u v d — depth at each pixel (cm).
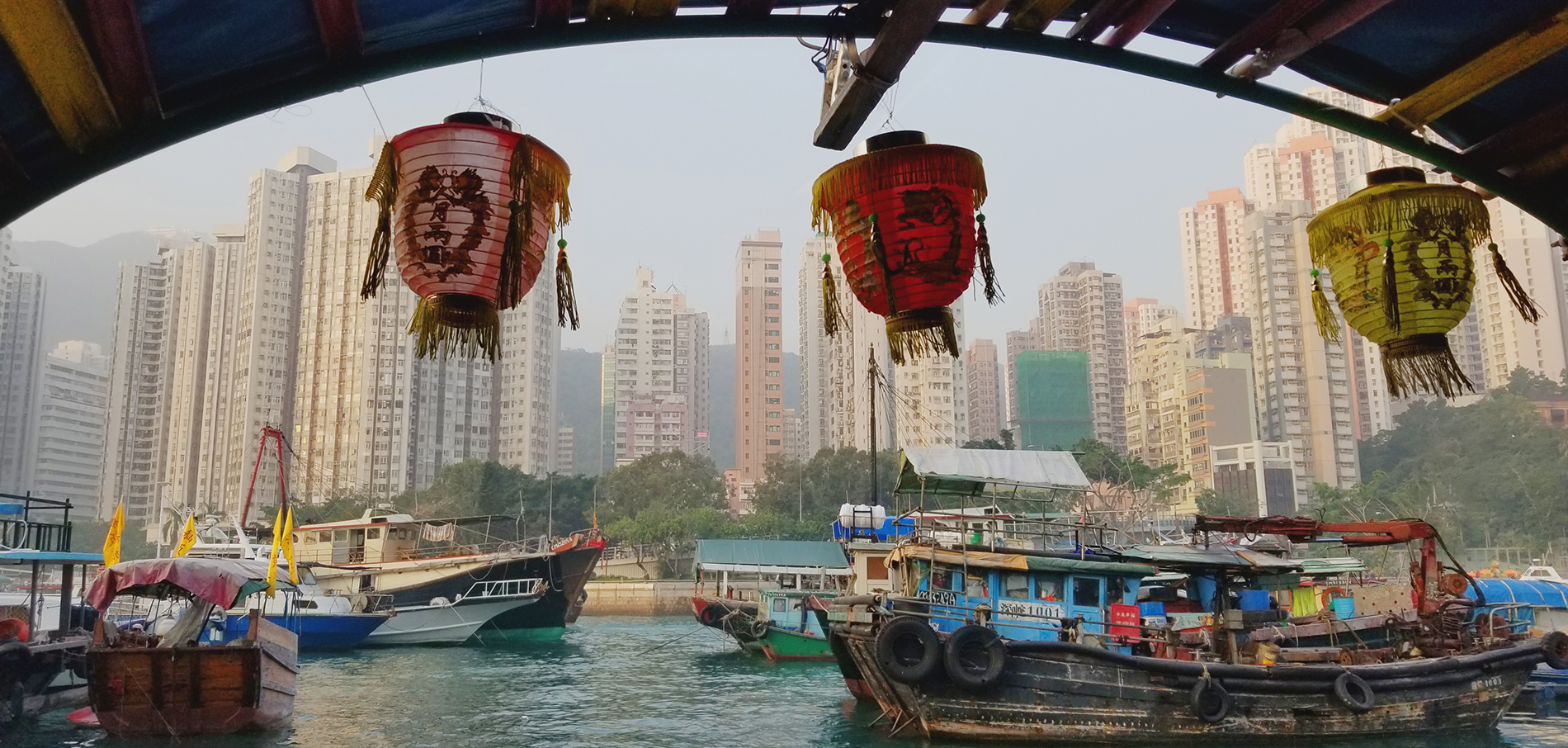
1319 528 1683
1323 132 12469
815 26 349
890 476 6606
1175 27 392
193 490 8831
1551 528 6244
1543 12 368
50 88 283
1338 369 9000
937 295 364
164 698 1577
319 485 7950
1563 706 2045
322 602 3152
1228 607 1738
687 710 1980
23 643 1631
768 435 10894
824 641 2850
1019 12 354
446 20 327
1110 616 1694
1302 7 359
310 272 8462
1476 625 1988
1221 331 11544
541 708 2003
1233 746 1513
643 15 336
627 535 6188
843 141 384
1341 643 1930
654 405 11688
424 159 330
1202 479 8519
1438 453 7619
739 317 11188
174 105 325
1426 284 411
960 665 1516
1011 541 2130
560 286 348
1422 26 382
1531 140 434
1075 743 1508
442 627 3275
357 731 1733
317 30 310
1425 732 1605
